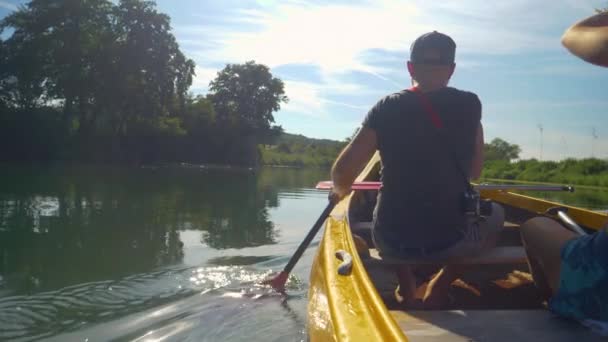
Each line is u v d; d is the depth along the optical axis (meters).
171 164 28.55
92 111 30.53
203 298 3.39
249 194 10.60
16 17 28.27
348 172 2.25
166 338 2.70
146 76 30.95
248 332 2.76
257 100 45.00
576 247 1.59
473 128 2.20
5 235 5.39
